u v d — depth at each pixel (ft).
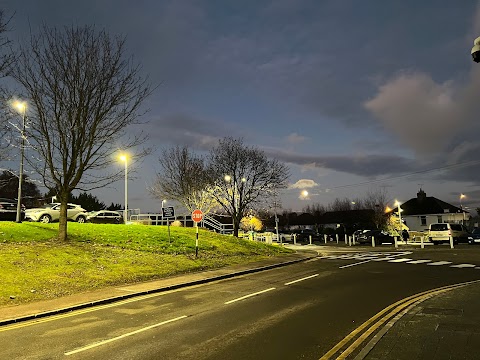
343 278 54.29
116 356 23.39
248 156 145.38
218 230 149.69
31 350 25.20
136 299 43.27
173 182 159.63
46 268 52.24
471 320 28.35
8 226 72.28
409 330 26.00
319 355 22.54
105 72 69.21
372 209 257.75
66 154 68.54
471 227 221.46
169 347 24.84
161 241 82.07
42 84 65.57
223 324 30.40
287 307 36.11
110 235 79.51
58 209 98.68
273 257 85.71
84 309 38.63
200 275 58.70
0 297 40.55
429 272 58.49
